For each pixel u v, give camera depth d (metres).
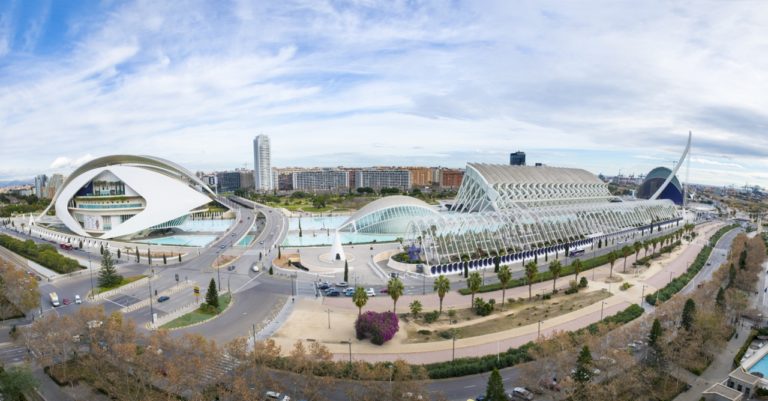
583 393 62.06
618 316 97.75
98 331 73.12
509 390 68.50
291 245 186.50
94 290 118.06
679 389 72.94
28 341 73.50
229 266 145.75
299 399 63.00
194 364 62.03
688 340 79.38
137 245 184.50
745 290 121.94
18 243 164.38
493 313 101.56
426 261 137.75
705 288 102.06
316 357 64.88
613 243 194.38
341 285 121.75
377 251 171.88
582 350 64.50
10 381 60.34
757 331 94.62
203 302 106.06
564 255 168.38
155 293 115.44
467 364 73.94
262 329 91.25
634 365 73.00
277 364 68.31
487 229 155.75
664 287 124.25
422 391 58.03
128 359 66.06
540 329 92.06
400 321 96.19
